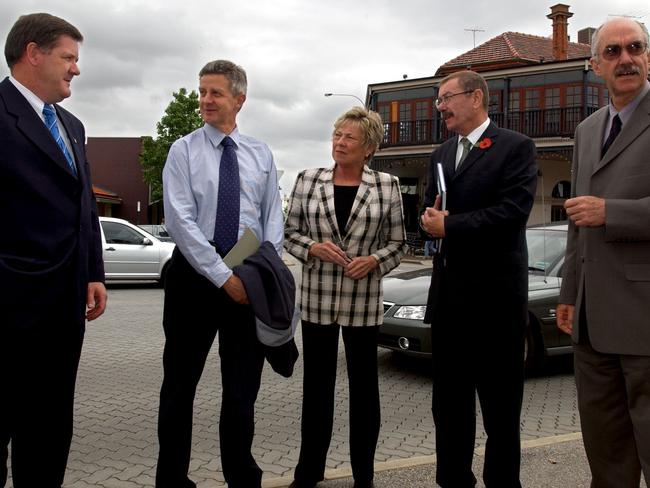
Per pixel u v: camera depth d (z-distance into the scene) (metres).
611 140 2.62
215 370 6.36
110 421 4.64
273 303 2.82
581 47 33.44
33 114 2.51
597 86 26.62
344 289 3.28
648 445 2.44
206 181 2.92
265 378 6.09
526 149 2.90
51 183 2.52
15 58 2.53
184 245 2.79
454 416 3.03
